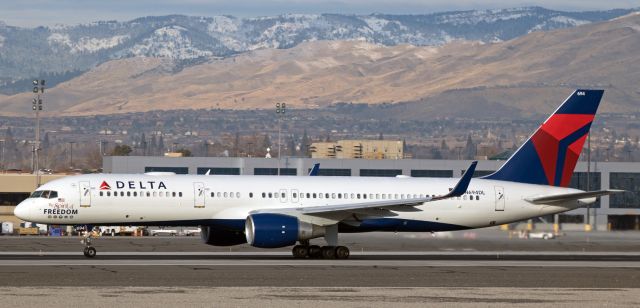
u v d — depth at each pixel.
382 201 194.62
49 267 159.62
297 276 148.62
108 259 182.12
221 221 195.12
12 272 149.75
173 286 133.12
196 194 193.75
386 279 146.38
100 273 149.62
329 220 190.88
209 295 123.12
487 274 157.00
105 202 189.88
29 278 141.12
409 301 120.38
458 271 161.75
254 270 157.75
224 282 138.88
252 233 184.88
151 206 191.75
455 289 133.75
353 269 162.62
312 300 119.88
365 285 137.75
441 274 155.75
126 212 190.88
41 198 188.25
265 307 113.38
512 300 122.50
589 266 176.38
